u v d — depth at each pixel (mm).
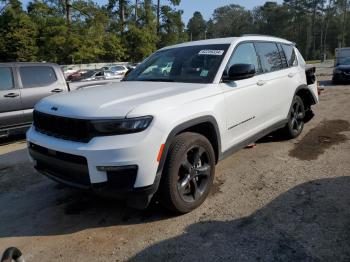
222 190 4461
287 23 104375
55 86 8336
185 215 3877
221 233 3482
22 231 3762
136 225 3744
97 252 3322
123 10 51719
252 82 4930
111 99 3641
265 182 4633
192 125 3816
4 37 39938
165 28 58219
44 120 3840
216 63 4512
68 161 3500
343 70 16531
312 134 6883
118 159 3264
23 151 6949
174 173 3625
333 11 101062
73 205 4297
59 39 38062
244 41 5066
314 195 4141
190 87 4109
